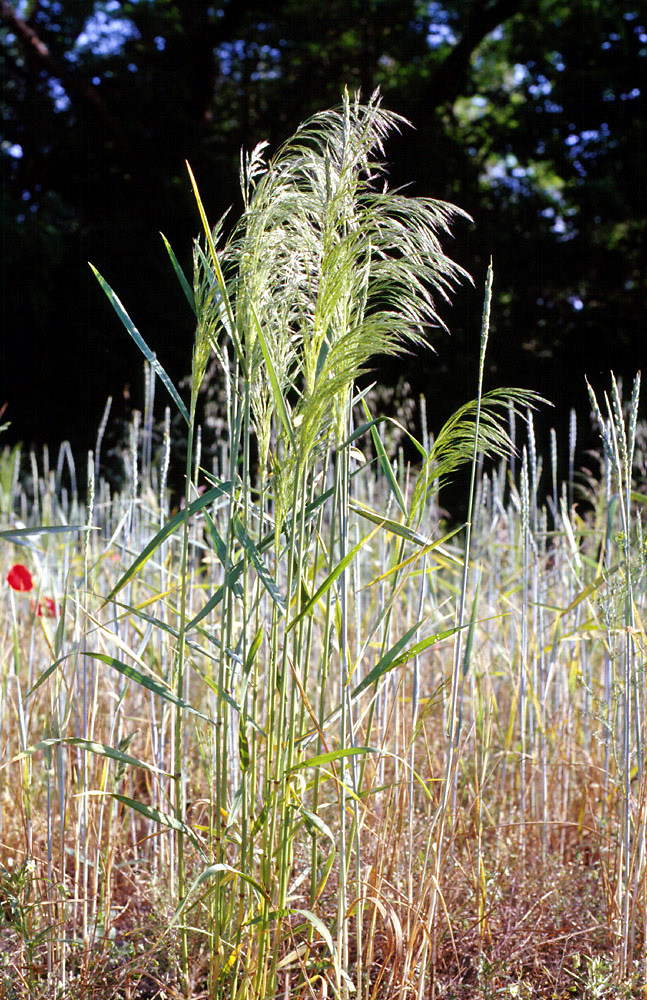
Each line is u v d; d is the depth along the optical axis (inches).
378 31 708.0
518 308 681.0
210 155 647.1
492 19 626.2
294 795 91.6
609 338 680.4
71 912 113.6
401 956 97.9
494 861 123.9
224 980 94.2
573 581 156.6
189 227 604.7
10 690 130.0
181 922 96.0
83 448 583.2
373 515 94.7
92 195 649.0
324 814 129.7
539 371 665.6
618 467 106.3
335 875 117.7
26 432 599.8
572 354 682.8
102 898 111.3
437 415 577.9
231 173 613.0
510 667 143.9
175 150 626.8
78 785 110.4
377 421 93.9
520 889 122.3
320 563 105.7
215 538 91.4
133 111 639.1
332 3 689.0
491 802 140.3
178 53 686.5
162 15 721.6
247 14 703.1
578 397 667.4
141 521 160.6
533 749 137.2
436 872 98.5
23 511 215.5
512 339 658.8
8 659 141.0
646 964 104.0
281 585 105.0
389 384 534.6
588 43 717.3
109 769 125.6
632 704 115.6
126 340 589.9
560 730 146.0
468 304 620.4
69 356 597.3
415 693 107.2
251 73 723.4
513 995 101.9
